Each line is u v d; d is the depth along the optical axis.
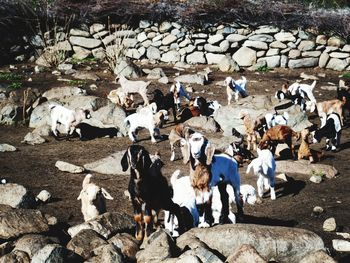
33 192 9.97
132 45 23.95
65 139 13.87
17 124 15.03
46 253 6.39
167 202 7.54
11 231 7.38
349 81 21.06
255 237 7.06
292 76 21.91
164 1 24.03
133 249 7.11
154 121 13.50
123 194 10.09
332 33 23.31
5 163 11.68
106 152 12.80
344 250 7.89
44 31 24.06
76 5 23.97
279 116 14.11
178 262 6.26
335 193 10.59
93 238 7.15
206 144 7.89
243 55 23.30
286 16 23.34
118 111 14.56
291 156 13.07
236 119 14.75
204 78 20.20
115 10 23.95
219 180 8.31
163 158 12.41
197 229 7.42
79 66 22.33
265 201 10.20
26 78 19.77
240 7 23.28
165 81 19.70
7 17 23.27
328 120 13.53
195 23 23.59
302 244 7.13
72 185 10.51
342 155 13.31
